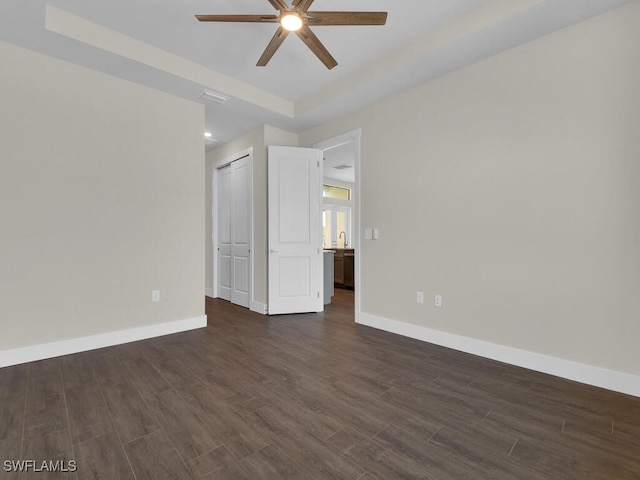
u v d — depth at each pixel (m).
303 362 2.54
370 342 3.02
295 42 2.71
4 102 2.40
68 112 2.67
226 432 1.62
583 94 2.16
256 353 2.74
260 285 4.25
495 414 1.79
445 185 2.89
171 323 3.29
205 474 1.33
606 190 2.08
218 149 5.16
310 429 1.65
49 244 2.59
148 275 3.14
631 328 2.00
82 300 2.75
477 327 2.69
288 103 3.85
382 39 2.67
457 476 1.33
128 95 3.00
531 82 2.39
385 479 1.31
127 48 2.61
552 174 2.29
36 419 1.71
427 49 2.58
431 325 3.01
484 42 2.41
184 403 1.90
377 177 3.47
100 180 2.84
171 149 3.30
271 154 4.04
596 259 2.12
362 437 1.59
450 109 2.86
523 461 1.42
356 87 3.15
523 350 2.44
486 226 2.63
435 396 2.00
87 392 2.02
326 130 4.08
